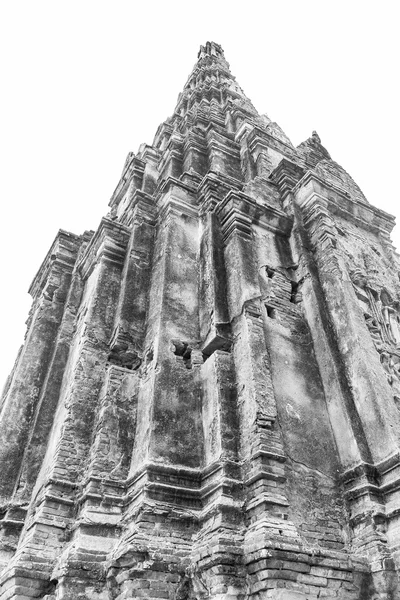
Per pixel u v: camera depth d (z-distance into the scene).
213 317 9.30
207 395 8.45
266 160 16.34
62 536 7.76
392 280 12.45
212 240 10.87
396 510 6.99
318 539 6.87
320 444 8.10
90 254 13.75
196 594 6.18
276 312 9.85
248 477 7.05
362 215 13.42
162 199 12.91
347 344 9.23
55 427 10.20
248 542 6.27
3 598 7.13
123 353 9.88
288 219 12.05
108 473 8.02
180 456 7.75
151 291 10.94
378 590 6.39
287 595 5.71
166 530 6.78
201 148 17.53
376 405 8.10
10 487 10.23
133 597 6.01
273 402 7.84
